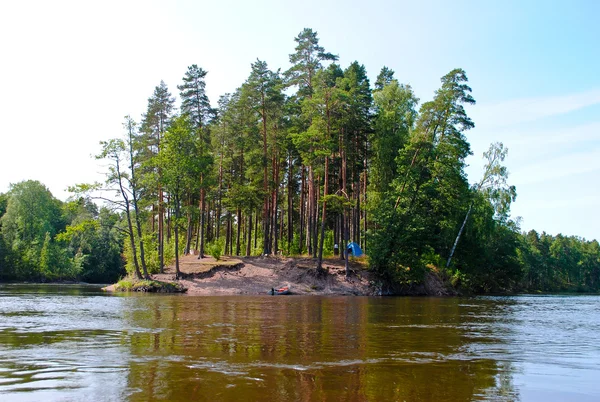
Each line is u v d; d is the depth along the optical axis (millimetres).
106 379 7828
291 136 49594
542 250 121750
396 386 7703
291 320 18297
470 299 40594
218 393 7012
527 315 23203
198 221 60281
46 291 44906
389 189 52219
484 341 13312
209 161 48438
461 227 55781
